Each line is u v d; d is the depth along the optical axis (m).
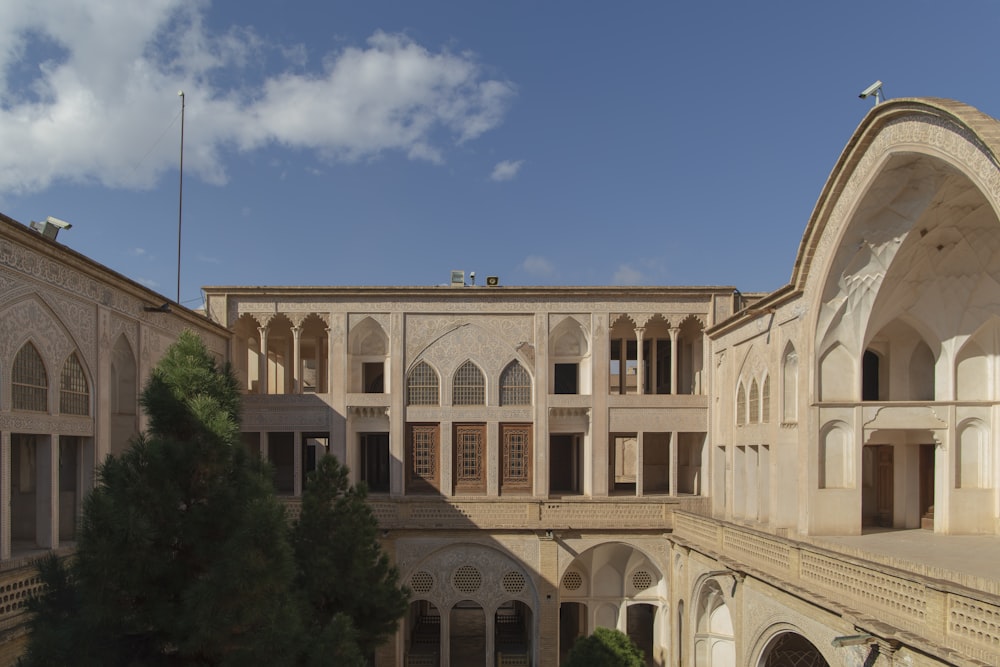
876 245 13.70
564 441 25.47
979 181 9.72
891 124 11.80
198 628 6.90
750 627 13.77
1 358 10.71
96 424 13.39
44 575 7.59
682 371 24.08
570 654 16.17
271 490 8.16
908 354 16.77
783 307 15.84
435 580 20.03
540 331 20.92
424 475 20.77
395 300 20.91
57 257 12.06
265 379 20.77
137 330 15.27
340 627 8.51
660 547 19.95
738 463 18.77
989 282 14.14
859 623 9.52
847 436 14.83
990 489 14.88
